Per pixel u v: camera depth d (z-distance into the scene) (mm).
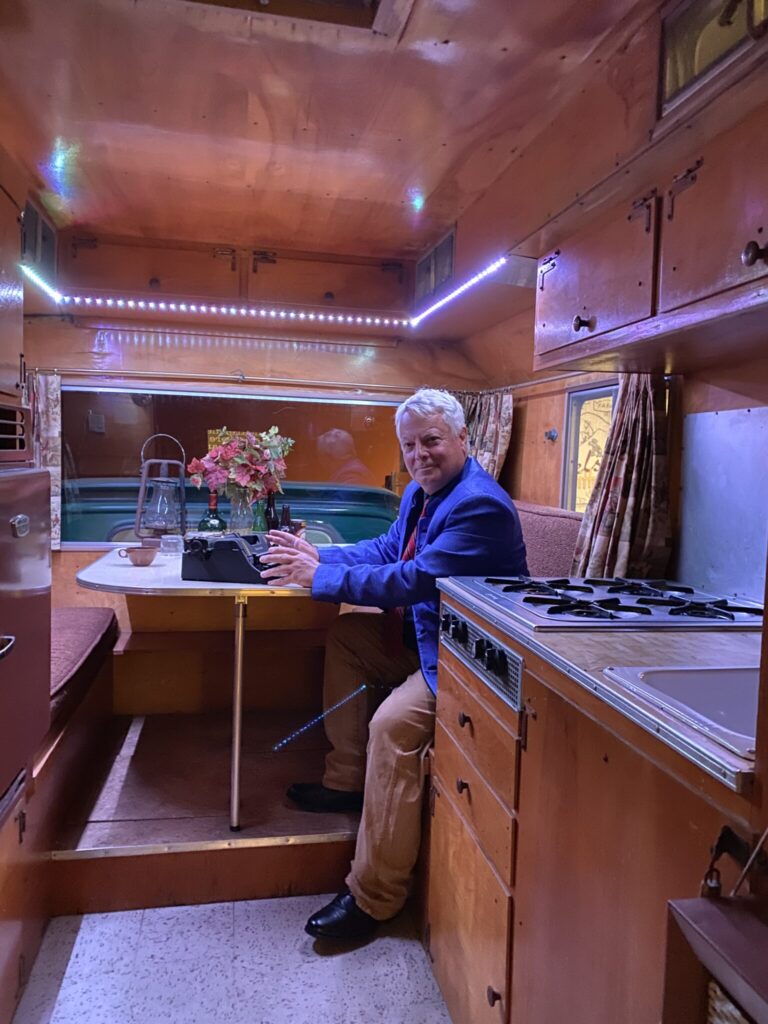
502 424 3219
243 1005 1590
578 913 1007
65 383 3180
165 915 1901
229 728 2846
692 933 606
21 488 1430
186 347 3262
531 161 1837
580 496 2779
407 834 1792
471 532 1877
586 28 1355
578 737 1026
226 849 1959
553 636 1214
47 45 1468
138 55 1505
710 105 1129
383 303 3131
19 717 1425
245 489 2648
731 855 691
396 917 1929
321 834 2023
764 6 1022
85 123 1842
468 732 1496
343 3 1369
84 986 1630
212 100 1704
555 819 1087
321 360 3381
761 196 1094
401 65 1525
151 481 3006
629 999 871
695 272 1259
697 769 752
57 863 1875
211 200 2443
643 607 1466
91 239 2891
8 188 1503
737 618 1422
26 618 1468
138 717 2951
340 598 1917
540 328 1906
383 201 2381
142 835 1979
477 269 2295
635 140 1331
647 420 1913
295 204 2451
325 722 2236
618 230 1511
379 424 3723
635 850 876
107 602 3139
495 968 1291
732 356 1617
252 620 3141
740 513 1676
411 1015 1576
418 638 1928
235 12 1348
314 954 1765
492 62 1495
